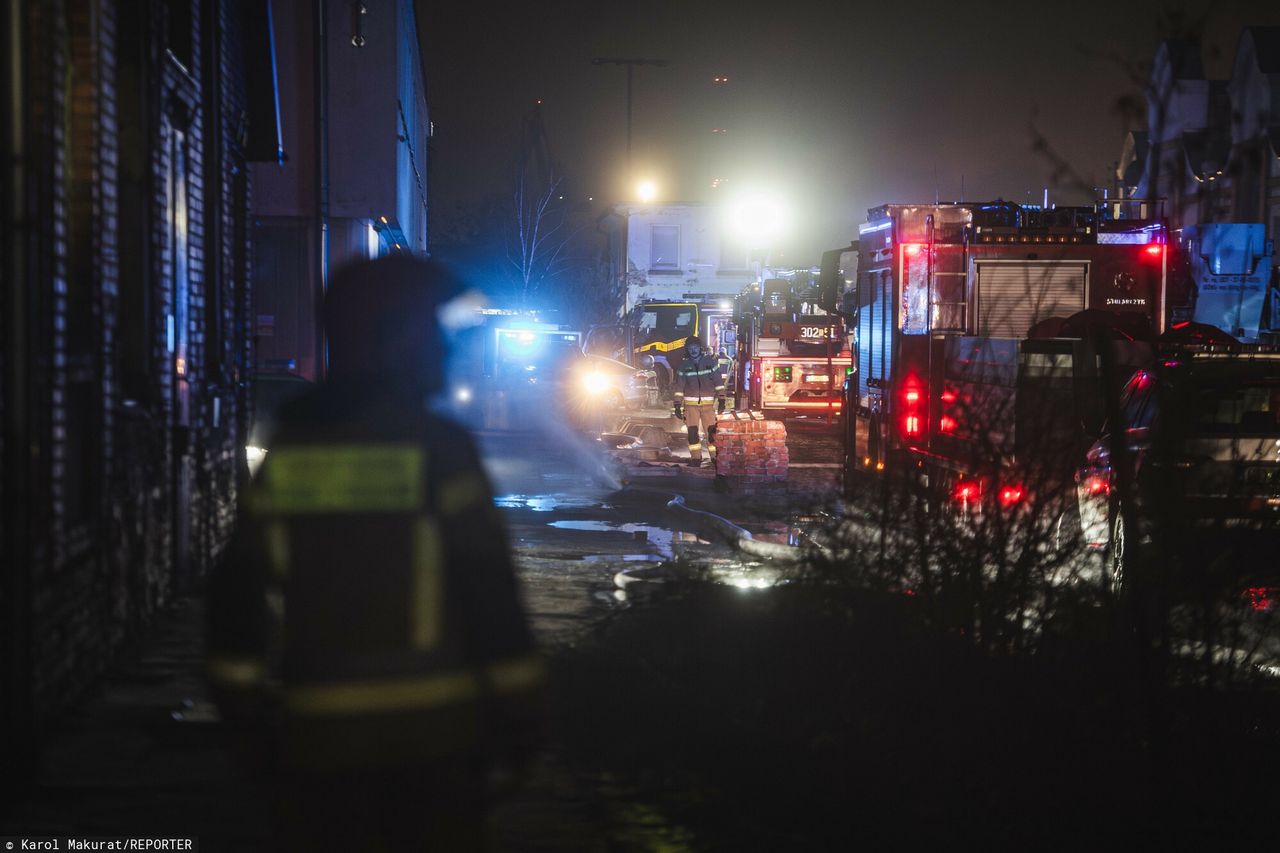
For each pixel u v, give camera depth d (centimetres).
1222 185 1515
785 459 4906
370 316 813
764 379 7962
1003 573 1828
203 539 2681
